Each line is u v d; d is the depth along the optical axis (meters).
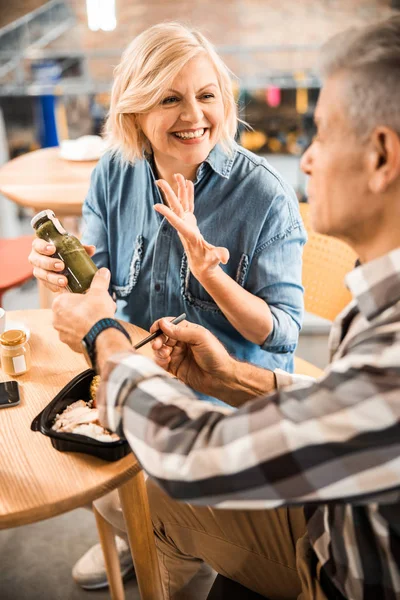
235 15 4.08
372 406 0.67
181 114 1.37
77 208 2.26
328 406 0.70
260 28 3.98
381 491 0.70
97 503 1.36
